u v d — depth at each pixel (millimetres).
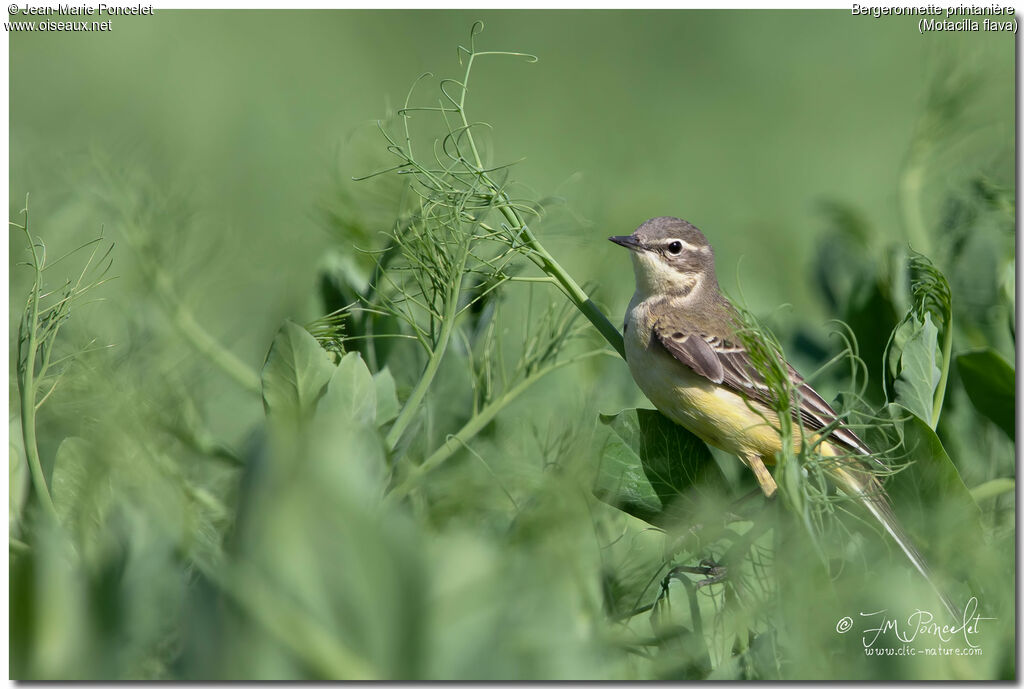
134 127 22000
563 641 5816
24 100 23016
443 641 5234
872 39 28812
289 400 8203
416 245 9281
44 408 8820
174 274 11836
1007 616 7383
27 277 11055
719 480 9391
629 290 15695
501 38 30594
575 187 14367
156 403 8742
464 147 10508
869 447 9703
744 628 7336
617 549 7887
